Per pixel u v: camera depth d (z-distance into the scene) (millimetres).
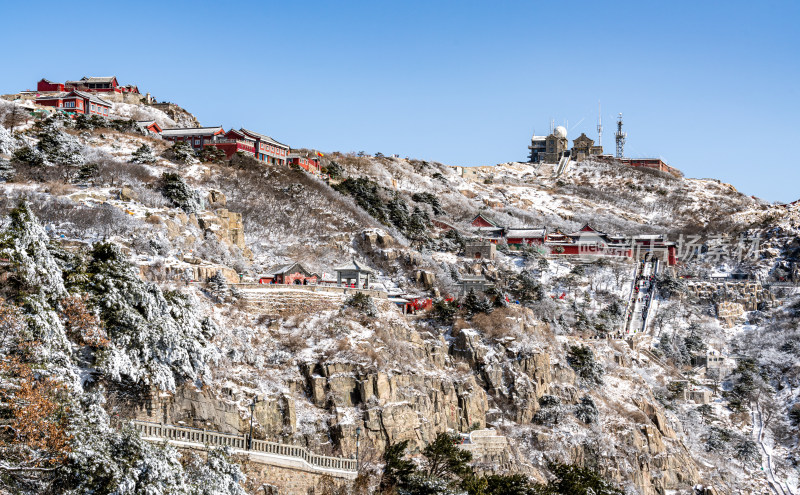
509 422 115812
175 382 84375
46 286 78312
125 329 82562
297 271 137875
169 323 86438
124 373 78250
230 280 123250
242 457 72438
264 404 89812
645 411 135000
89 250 97000
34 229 82375
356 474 82750
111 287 84375
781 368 175875
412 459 94500
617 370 144625
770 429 155125
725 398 167000
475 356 120625
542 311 156750
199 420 84000
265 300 112000
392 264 165000
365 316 113500
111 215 127438
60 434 56969
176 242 130500
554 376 127438
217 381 89625
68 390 65125
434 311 132625
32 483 55594
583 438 116188
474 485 78688
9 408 57781
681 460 128500
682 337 188375
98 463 56094
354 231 176250
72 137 170750
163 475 58688
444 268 173375
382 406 98562
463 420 111438
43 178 147875
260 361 98562
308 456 80375
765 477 139000
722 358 182500
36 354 66500
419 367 110938
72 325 78438
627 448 119875
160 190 152000
